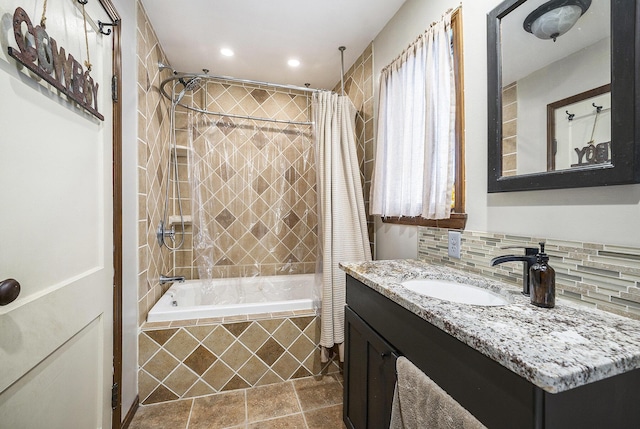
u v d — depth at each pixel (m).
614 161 0.74
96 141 1.14
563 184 0.87
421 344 0.83
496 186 1.11
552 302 0.80
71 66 0.95
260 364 1.78
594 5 0.80
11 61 0.71
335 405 1.61
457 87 1.33
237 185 2.27
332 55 2.29
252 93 2.67
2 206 0.68
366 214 2.21
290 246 2.44
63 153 0.93
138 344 1.60
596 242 0.82
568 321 0.71
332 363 1.93
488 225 1.18
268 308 1.89
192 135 2.15
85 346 1.06
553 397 0.50
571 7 0.86
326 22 1.89
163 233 2.05
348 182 1.96
